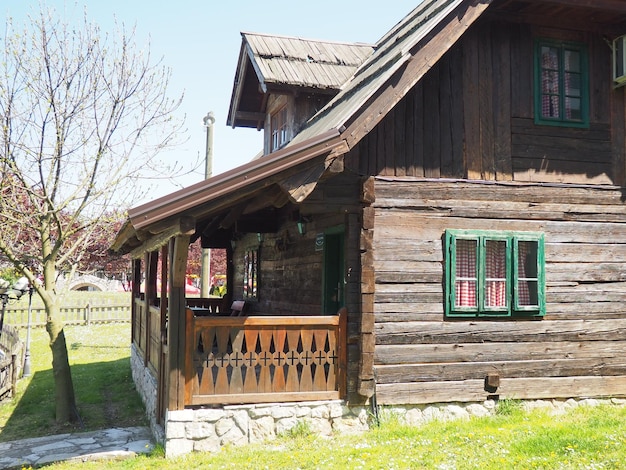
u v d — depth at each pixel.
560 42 10.27
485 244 9.64
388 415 9.07
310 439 8.44
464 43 9.88
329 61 13.11
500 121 9.91
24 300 31.02
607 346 10.10
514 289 9.71
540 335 9.84
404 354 9.24
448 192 9.56
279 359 8.74
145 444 8.83
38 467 7.94
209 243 17.03
